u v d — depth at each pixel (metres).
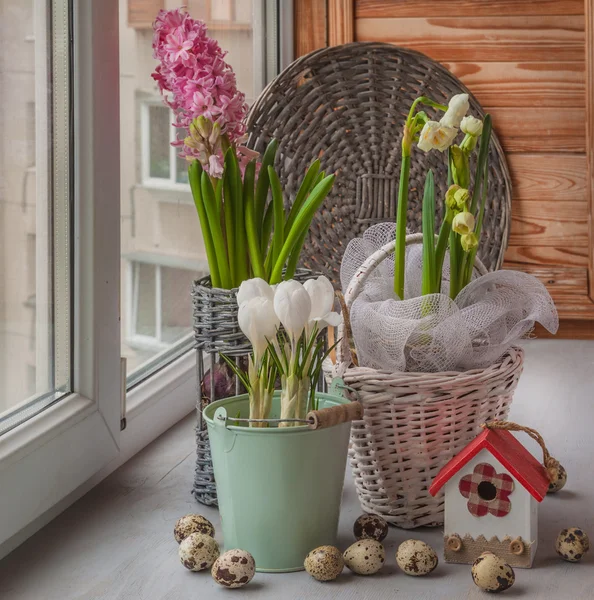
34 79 0.92
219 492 0.88
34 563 0.89
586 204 1.97
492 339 0.96
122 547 0.92
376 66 1.61
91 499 1.06
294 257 1.04
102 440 1.05
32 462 0.88
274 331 0.86
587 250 1.98
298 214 1.01
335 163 1.65
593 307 1.97
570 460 1.18
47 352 0.97
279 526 0.86
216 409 0.90
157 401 1.28
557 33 1.93
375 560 0.86
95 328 1.01
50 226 0.97
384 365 0.94
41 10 0.93
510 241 2.01
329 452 0.86
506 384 0.95
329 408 0.84
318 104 1.60
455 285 0.97
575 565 0.88
